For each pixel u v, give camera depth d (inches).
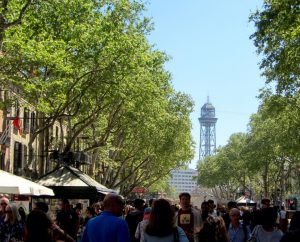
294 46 970.7
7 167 1590.8
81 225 832.9
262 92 1519.4
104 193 979.9
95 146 1505.9
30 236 268.2
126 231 288.7
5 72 959.0
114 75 1112.8
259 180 3991.1
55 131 2090.3
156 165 2581.2
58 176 909.8
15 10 908.0
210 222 402.0
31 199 917.2
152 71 1419.8
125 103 1435.8
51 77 1087.0
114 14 1107.3
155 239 291.0
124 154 2231.8
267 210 399.5
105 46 1059.9
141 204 567.8
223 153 4210.1
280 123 1795.0
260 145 2628.0
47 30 1015.0
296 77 1120.8
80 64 1060.5
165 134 2144.4
